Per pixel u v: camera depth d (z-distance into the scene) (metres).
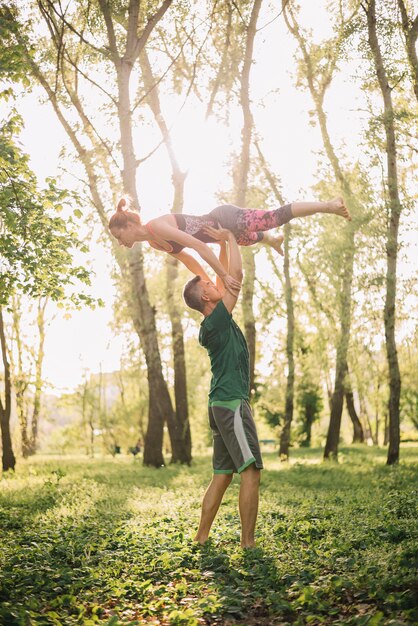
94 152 21.78
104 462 30.94
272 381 36.69
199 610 5.29
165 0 20.73
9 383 24.91
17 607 5.45
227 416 7.27
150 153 21.52
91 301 12.12
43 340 35.81
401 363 39.62
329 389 46.00
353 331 26.11
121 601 5.75
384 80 21.39
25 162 10.88
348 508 10.59
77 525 9.63
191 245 6.92
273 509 10.60
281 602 5.32
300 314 30.17
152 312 25.38
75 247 11.74
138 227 7.08
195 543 7.57
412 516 9.27
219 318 7.29
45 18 19.61
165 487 15.58
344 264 23.69
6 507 12.49
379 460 27.62
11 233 11.59
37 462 31.25
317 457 37.78
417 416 61.12
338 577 5.73
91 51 22.12
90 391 51.09
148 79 25.16
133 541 8.00
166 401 25.97
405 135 21.78
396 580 5.46
